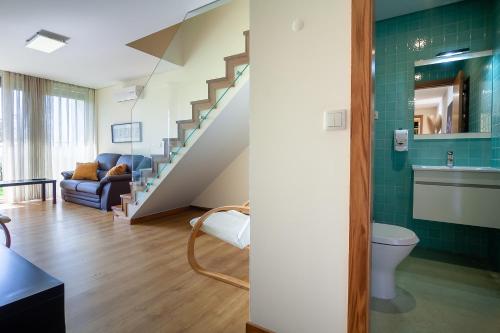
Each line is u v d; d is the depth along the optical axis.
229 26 2.93
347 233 1.18
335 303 1.22
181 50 3.28
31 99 5.14
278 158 1.35
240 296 1.85
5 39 3.47
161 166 3.42
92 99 6.14
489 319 1.63
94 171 5.21
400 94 2.85
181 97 3.27
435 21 2.68
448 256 2.60
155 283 2.03
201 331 1.48
